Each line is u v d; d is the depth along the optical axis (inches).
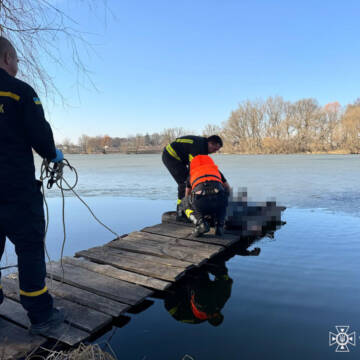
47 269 108.9
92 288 93.3
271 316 72.6
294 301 80.1
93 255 123.6
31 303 67.5
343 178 426.6
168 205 255.3
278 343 61.3
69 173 609.9
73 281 98.6
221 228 146.5
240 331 66.4
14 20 100.6
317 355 56.9
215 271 106.5
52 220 200.7
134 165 873.5
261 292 86.4
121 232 169.8
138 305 85.0
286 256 118.1
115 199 287.7
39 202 68.5
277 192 299.3
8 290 91.2
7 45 66.1
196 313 77.9
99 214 219.6
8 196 62.8
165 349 61.2
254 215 163.9
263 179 419.8
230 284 93.1
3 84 61.1
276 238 143.5
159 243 137.3
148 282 97.3
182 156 167.0
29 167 65.4
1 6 97.9
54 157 72.0
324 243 134.1
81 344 65.1
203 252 123.3
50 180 81.0
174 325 71.8
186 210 153.1
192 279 102.5
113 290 91.7
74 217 209.9
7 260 126.4
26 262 66.4
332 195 278.8
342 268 103.7
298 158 1197.1
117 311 78.8
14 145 62.6
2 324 73.7
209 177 139.8
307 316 72.1
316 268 104.3
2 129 60.7
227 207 163.0
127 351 61.4
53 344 66.9
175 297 89.8
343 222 174.1
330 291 85.7
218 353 58.5
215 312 75.5
